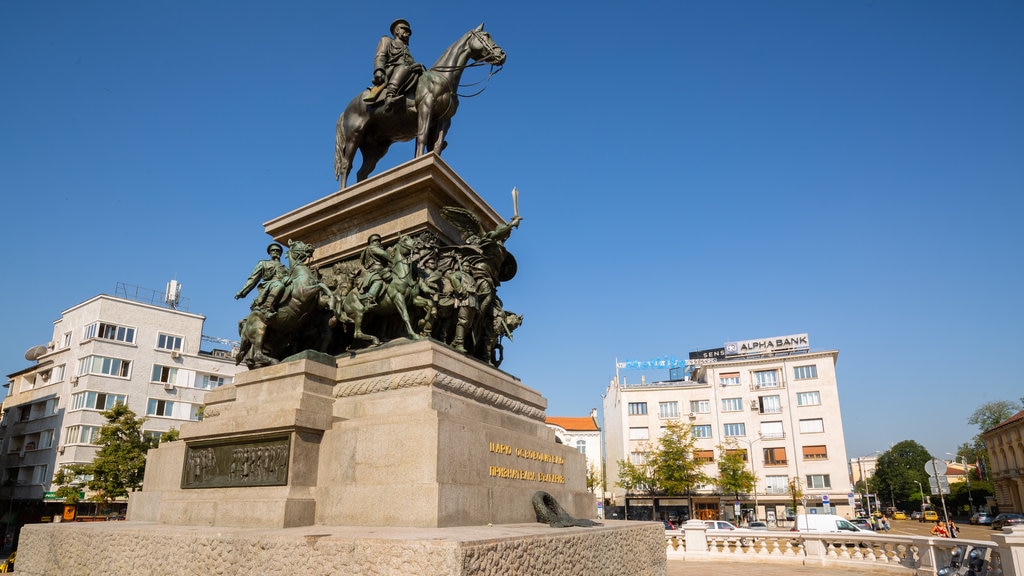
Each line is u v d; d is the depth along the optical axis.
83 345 45.00
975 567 11.84
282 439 7.97
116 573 6.79
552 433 10.69
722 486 56.56
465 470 7.62
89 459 42.53
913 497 97.31
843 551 18.19
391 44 12.03
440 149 11.84
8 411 48.91
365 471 7.60
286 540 5.39
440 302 9.70
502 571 5.05
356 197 11.05
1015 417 68.44
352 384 8.99
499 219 12.08
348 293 9.98
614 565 7.42
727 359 69.50
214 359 50.00
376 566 4.84
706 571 16.70
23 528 8.48
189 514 8.42
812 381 61.44
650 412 65.62
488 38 12.13
